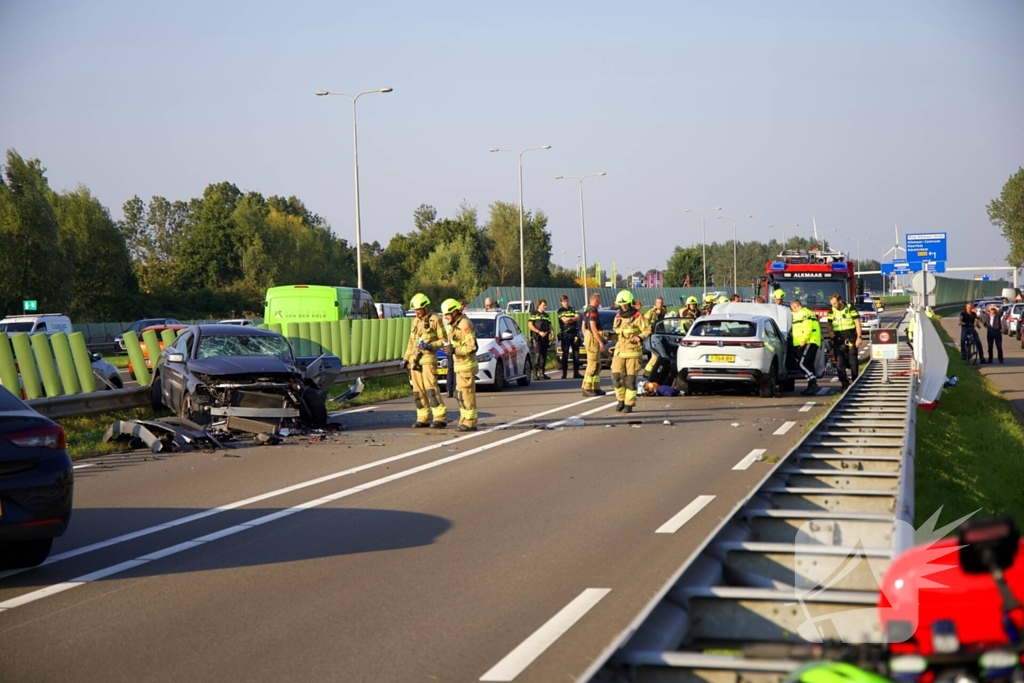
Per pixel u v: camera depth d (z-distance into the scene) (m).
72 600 7.06
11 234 66.38
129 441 15.91
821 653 3.28
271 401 16.16
